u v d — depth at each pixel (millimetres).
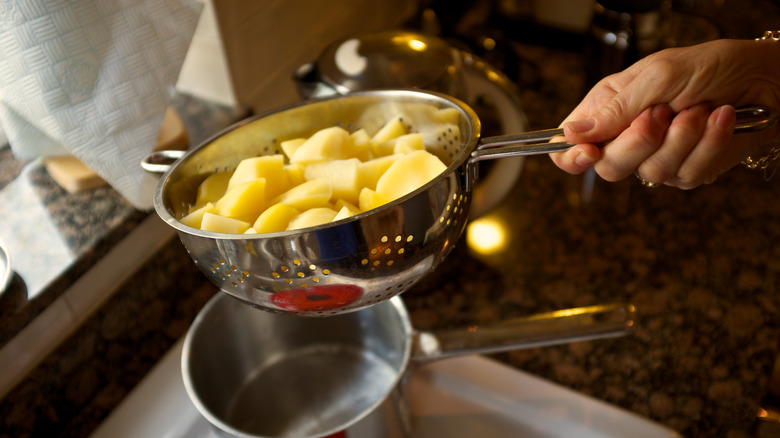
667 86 451
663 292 733
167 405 657
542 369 674
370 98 514
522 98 987
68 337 646
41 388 624
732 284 737
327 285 417
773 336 680
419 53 687
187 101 849
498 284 754
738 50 463
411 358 550
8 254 614
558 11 1055
